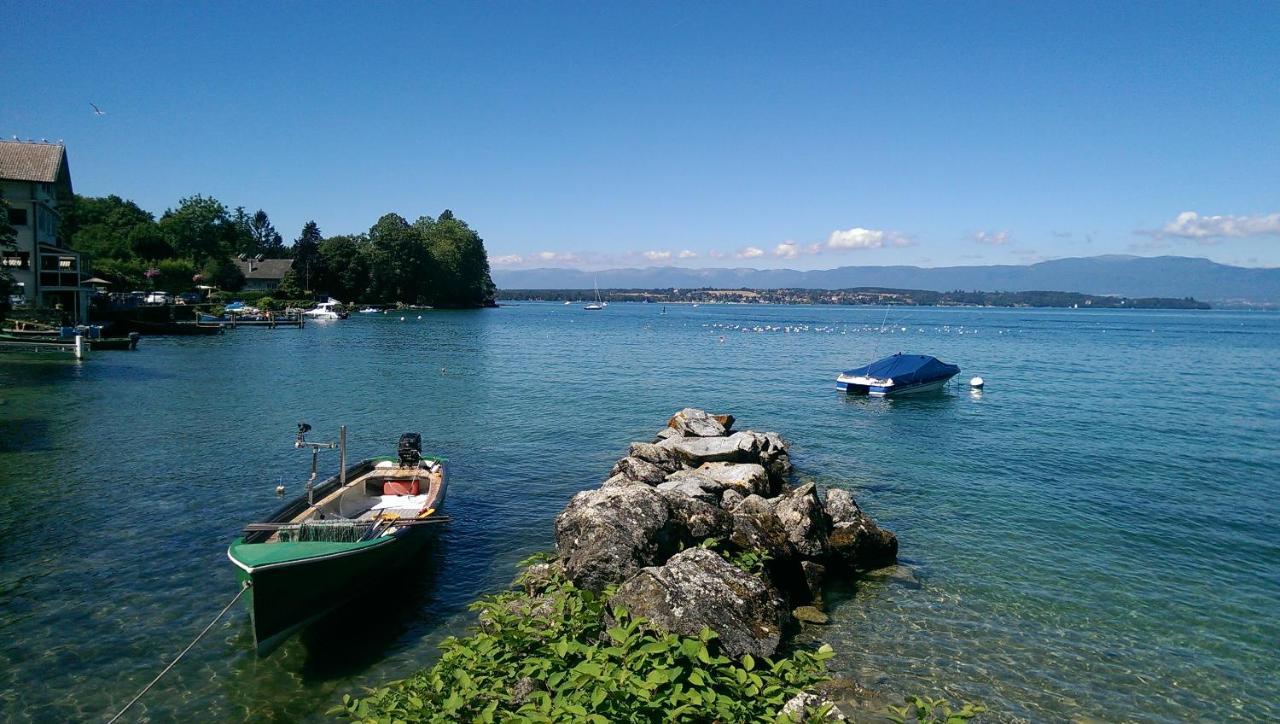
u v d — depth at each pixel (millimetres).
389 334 88750
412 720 8133
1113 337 111750
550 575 13852
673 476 21609
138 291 95438
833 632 13242
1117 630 13555
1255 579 16031
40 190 63719
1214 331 138875
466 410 36062
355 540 13930
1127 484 23703
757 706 8852
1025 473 25141
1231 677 12039
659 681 7848
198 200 128500
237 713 10727
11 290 52438
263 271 142750
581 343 82812
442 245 163375
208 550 16453
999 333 119062
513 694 8844
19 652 12094
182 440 27547
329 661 12219
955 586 15414
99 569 15352
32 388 38750
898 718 9141
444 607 14250
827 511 16922
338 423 31922
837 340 95562
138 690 11195
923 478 24391
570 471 24500
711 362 62906
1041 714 10875
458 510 20047
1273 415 37500
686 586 11367
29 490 20656
